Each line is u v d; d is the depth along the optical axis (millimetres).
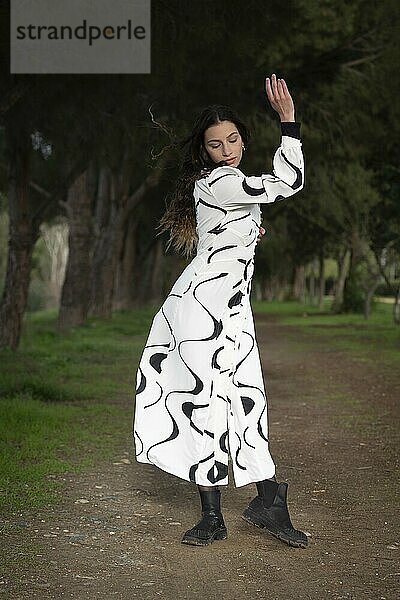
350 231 34875
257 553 4617
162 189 28375
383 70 16922
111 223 30109
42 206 16438
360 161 23641
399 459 7168
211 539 4734
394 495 5922
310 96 17031
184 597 3990
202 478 4613
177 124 12812
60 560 4453
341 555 4605
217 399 4605
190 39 10703
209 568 4379
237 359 4637
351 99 17531
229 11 10805
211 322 4570
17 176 16156
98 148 13555
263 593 4051
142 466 6742
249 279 4707
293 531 4742
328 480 6387
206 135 4742
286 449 7621
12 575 4223
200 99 12977
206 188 4609
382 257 33031
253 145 17125
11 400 9727
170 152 5176
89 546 4695
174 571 4328
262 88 14250
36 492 5777
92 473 6457
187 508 5523
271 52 13234
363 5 16281
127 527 5062
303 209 32625
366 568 4402
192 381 4578
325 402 10766
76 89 11109
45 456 6922
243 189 4504
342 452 7480
